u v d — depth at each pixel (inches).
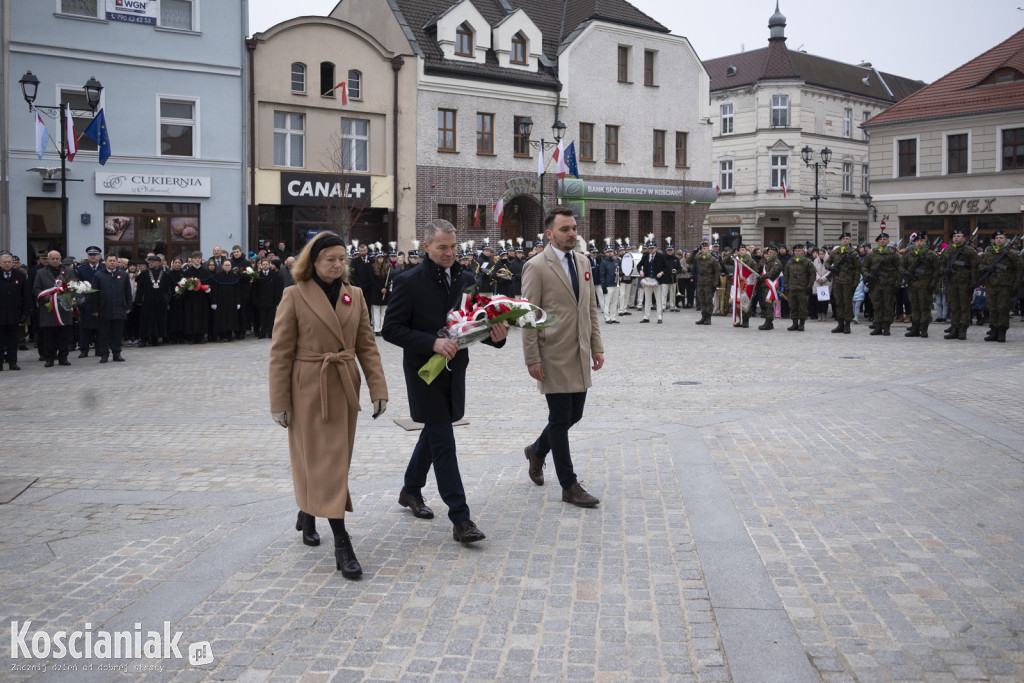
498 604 176.4
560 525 229.3
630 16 1612.9
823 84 2149.4
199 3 1083.9
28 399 459.2
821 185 2175.2
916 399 422.0
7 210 976.3
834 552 204.4
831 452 311.4
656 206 1642.5
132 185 1043.3
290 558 205.5
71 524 233.8
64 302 604.1
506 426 368.2
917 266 762.8
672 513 238.8
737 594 179.2
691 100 1692.9
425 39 1370.6
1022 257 710.5
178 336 779.4
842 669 145.9
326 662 151.5
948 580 185.8
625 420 379.9
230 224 1126.4
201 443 343.0
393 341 215.3
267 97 1162.0
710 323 932.0
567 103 1494.8
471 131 1378.0
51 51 990.4
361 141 1275.8
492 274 923.4
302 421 197.9
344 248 202.4
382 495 260.7
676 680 143.3
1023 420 365.1
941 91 1688.0
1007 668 146.1
